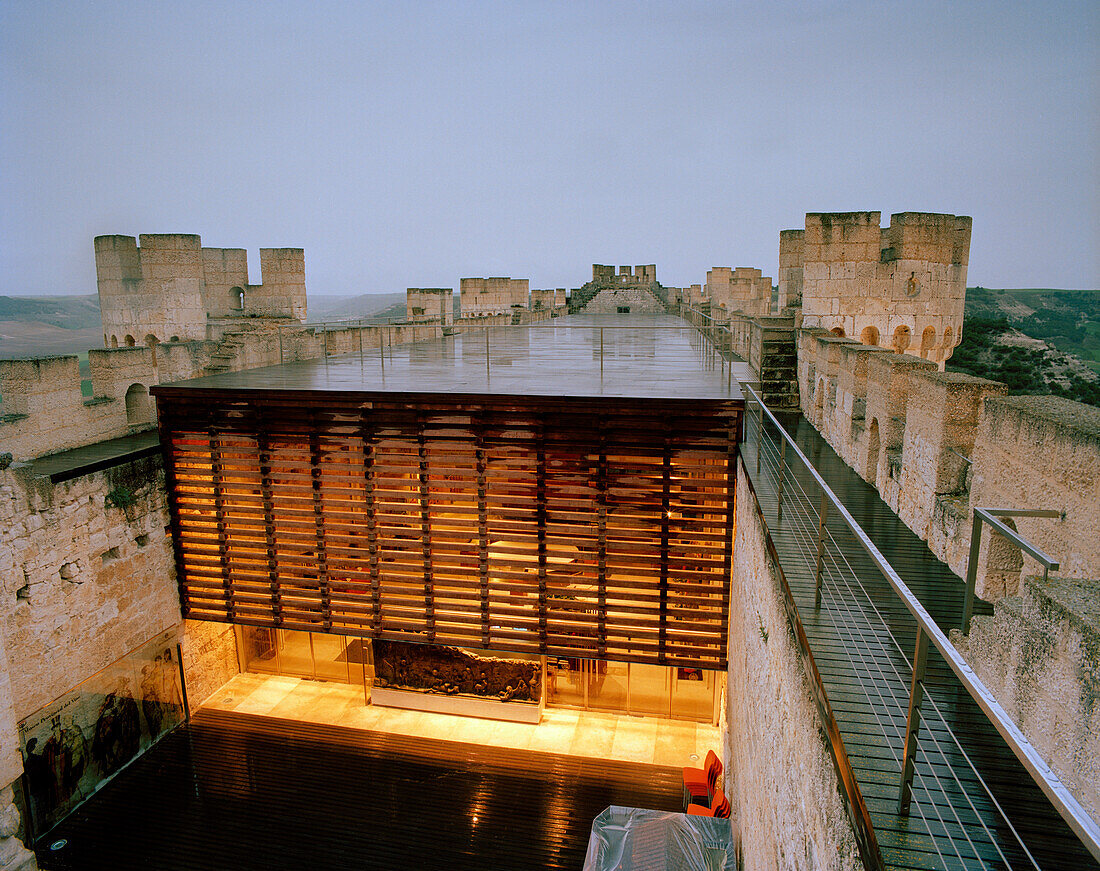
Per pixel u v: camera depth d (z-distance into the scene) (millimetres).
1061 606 3871
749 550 9398
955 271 19281
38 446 13164
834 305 18750
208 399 13648
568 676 15094
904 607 6246
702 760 13492
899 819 3518
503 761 13492
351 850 11328
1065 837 3455
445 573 13250
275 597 14180
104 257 22953
